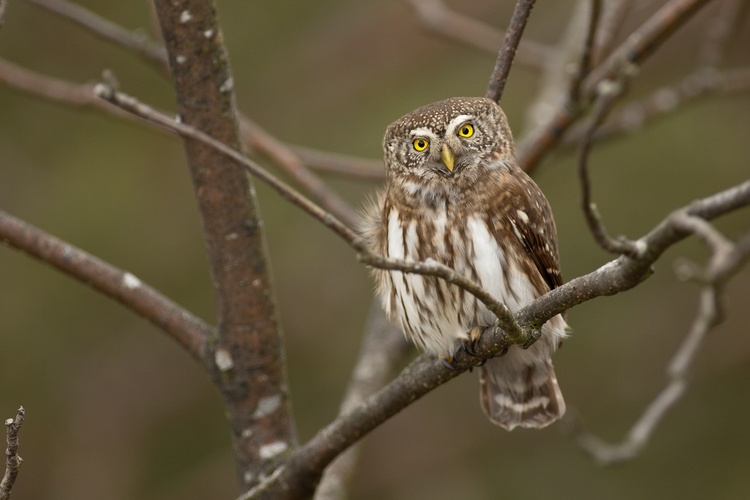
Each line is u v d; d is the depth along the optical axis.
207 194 6.50
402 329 7.17
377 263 4.72
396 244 7.00
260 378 6.81
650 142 13.16
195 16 6.14
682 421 13.62
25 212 13.25
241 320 6.73
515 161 7.30
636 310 13.62
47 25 13.67
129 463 13.74
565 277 12.58
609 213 12.90
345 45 14.38
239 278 6.64
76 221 13.21
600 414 13.62
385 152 7.37
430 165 6.98
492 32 10.84
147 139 13.62
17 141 13.53
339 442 6.36
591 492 13.59
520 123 13.36
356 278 13.81
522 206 6.91
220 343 6.82
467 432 14.09
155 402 13.98
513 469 13.90
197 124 6.34
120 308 13.69
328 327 13.78
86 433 13.64
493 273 6.73
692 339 8.45
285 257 13.59
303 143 13.90
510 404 7.46
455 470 13.99
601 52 8.91
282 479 6.57
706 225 4.79
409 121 7.16
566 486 13.69
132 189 13.41
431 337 6.77
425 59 14.27
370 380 8.55
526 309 5.52
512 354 7.16
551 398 7.34
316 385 13.65
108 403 13.78
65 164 13.52
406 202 7.04
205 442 14.02
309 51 14.34
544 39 14.41
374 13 14.52
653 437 13.58
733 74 10.39
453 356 6.11
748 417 13.59
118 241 13.23
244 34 14.20
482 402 7.55
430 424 14.17
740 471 13.39
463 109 7.12
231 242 6.58
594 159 13.14
